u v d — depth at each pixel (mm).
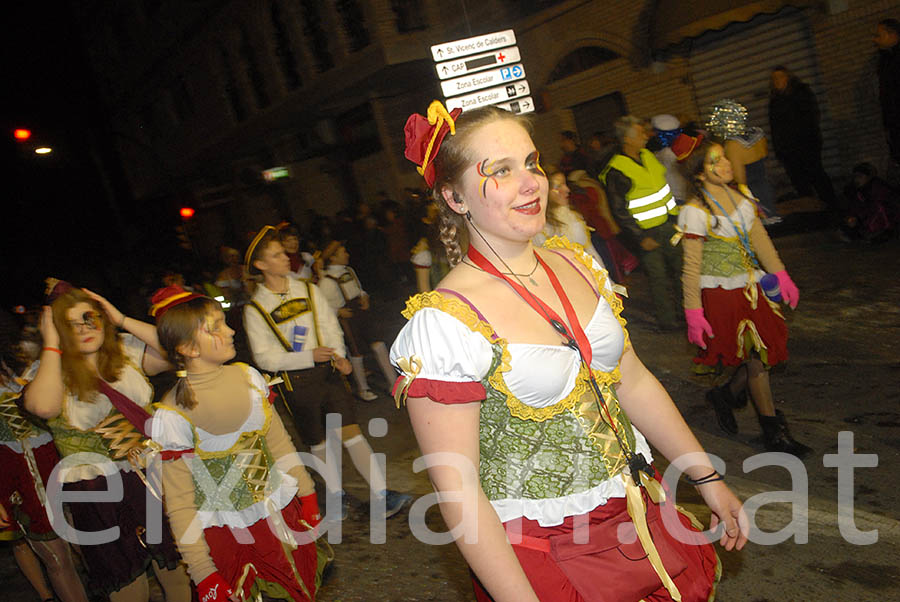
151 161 31266
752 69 12016
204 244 29328
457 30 17219
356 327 7336
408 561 4125
